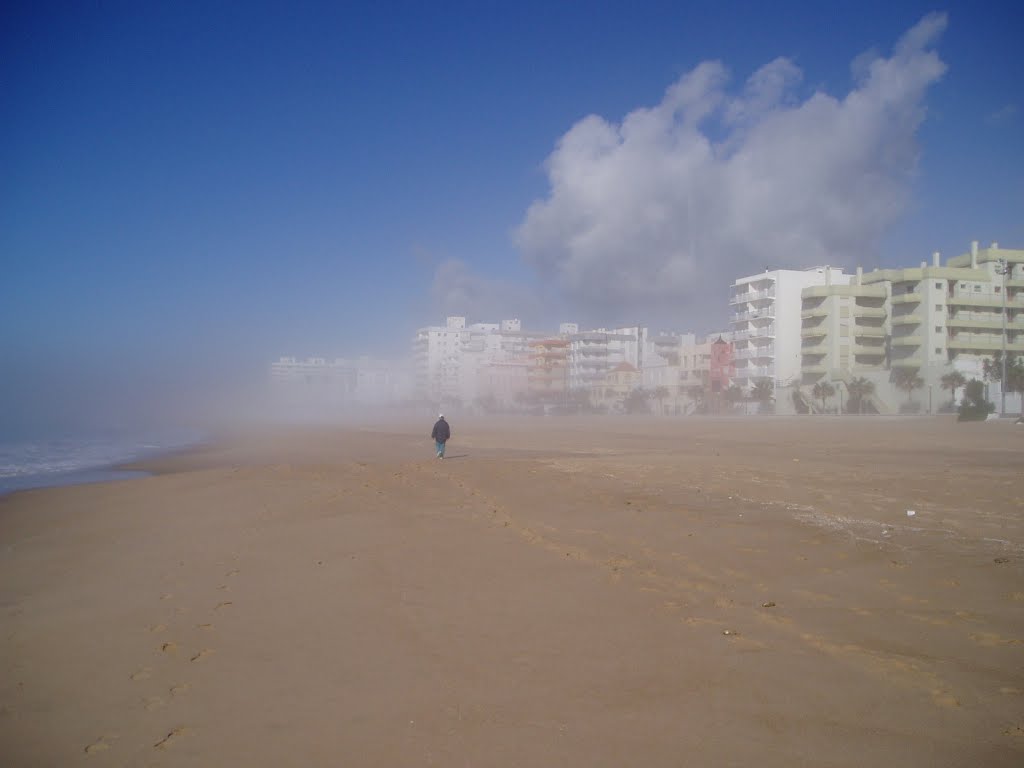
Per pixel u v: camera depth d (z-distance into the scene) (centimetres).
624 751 454
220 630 716
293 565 998
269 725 502
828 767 431
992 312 9381
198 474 2345
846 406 9388
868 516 1276
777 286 10581
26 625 749
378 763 445
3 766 451
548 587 855
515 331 16625
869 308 9994
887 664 587
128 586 904
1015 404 7925
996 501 1429
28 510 1650
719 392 11219
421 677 583
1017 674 563
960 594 786
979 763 432
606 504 1498
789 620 708
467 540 1151
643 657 616
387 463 2716
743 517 1288
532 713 511
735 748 455
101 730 501
